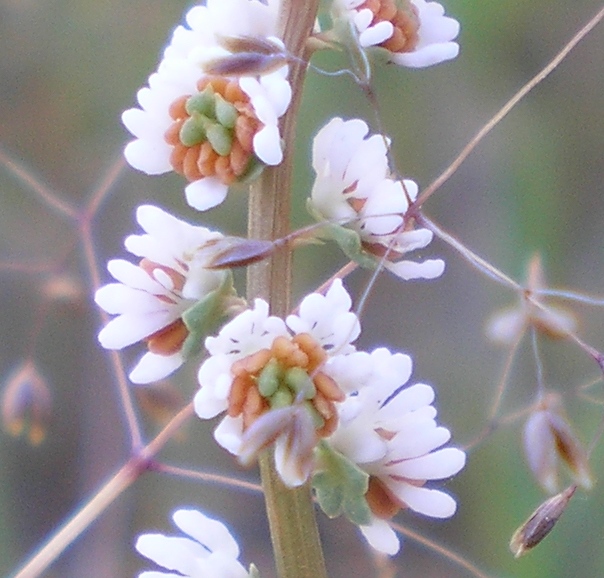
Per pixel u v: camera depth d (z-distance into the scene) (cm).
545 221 11
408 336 11
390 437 7
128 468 9
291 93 7
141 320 7
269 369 7
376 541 7
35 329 10
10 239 11
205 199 7
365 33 7
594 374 10
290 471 7
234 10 7
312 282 11
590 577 10
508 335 7
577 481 7
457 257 11
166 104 7
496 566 10
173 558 7
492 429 9
